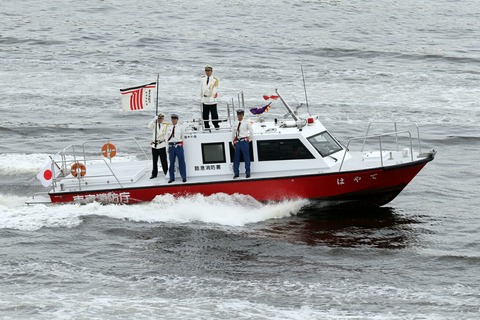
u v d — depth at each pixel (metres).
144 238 66.19
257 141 69.81
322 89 118.00
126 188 70.25
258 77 123.44
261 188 69.69
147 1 183.12
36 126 102.00
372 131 100.56
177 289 57.50
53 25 159.25
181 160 69.94
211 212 69.75
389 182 69.94
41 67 129.25
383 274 59.84
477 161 89.25
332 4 182.12
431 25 162.50
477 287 57.56
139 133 99.88
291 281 58.69
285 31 155.50
